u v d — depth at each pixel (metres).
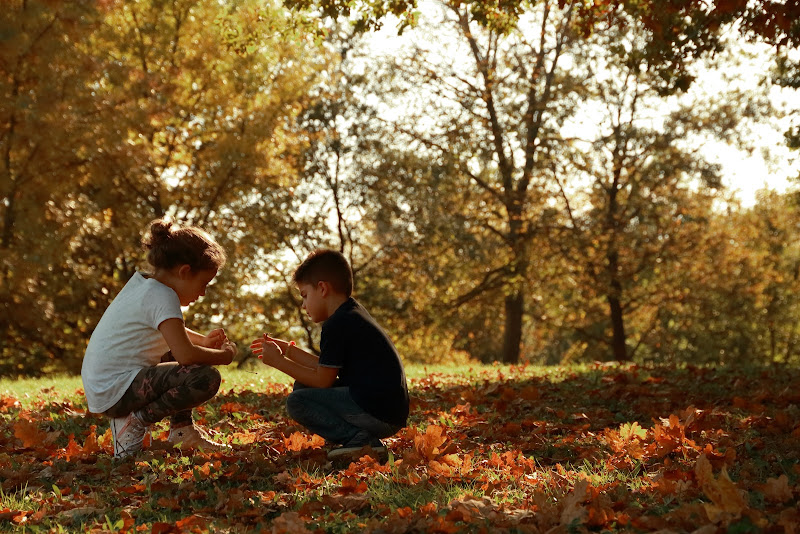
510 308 27.14
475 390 7.43
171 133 22.17
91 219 17.84
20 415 5.99
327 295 4.39
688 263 25.77
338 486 3.51
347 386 4.20
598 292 24.59
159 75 19.03
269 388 7.94
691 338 31.25
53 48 15.13
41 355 21.47
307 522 3.03
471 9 9.09
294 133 24.59
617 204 25.12
